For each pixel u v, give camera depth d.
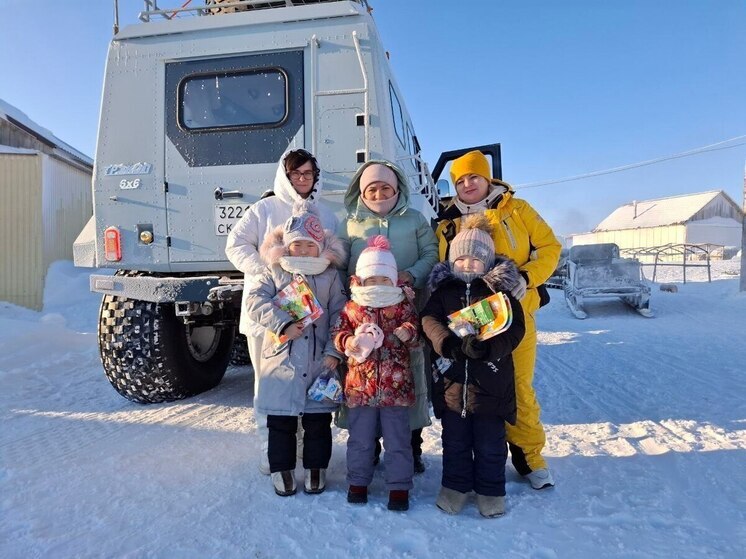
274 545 2.09
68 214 13.52
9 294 11.95
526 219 2.82
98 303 12.20
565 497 2.51
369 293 2.49
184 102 4.04
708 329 7.95
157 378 4.14
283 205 3.09
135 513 2.37
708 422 3.53
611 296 10.50
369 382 2.49
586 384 4.79
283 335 2.56
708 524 2.21
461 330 2.31
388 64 4.50
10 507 2.43
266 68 3.97
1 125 15.77
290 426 2.68
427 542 2.11
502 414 2.38
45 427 3.67
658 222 46.44
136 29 4.10
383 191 2.86
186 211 3.99
